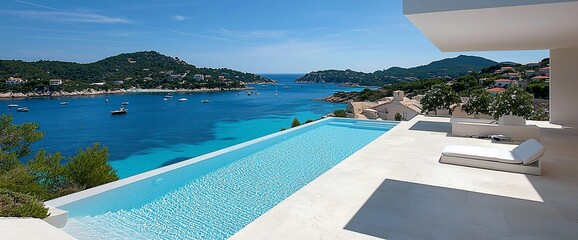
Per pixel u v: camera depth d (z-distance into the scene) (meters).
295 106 54.94
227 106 54.94
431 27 5.32
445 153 5.52
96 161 6.18
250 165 7.76
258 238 2.90
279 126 31.48
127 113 43.69
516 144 7.14
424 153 6.33
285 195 5.65
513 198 3.87
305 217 3.35
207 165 7.20
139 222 4.50
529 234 2.95
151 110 47.81
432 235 2.94
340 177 4.74
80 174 5.96
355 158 5.93
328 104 58.88
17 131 6.34
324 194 4.02
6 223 2.80
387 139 7.85
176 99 69.12
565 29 5.51
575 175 4.80
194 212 4.86
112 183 5.22
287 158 8.48
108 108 49.25
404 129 9.44
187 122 34.75
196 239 4.01
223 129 29.53
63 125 32.41
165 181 5.97
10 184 4.60
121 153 18.97
